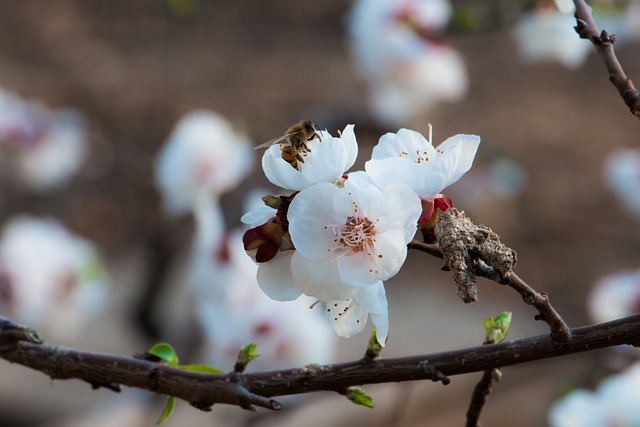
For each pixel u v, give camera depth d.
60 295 1.39
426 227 0.65
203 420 1.63
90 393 2.04
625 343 0.66
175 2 1.92
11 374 2.05
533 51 1.26
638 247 2.82
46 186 1.85
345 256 0.65
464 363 0.67
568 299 2.65
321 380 0.69
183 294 1.58
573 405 1.01
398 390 1.71
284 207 0.65
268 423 1.61
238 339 1.05
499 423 1.82
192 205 1.21
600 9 1.34
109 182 2.53
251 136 1.53
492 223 2.81
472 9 1.39
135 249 2.45
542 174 3.00
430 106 1.52
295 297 0.66
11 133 1.70
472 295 0.64
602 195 2.95
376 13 1.41
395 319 2.36
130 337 2.15
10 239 1.38
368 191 0.64
